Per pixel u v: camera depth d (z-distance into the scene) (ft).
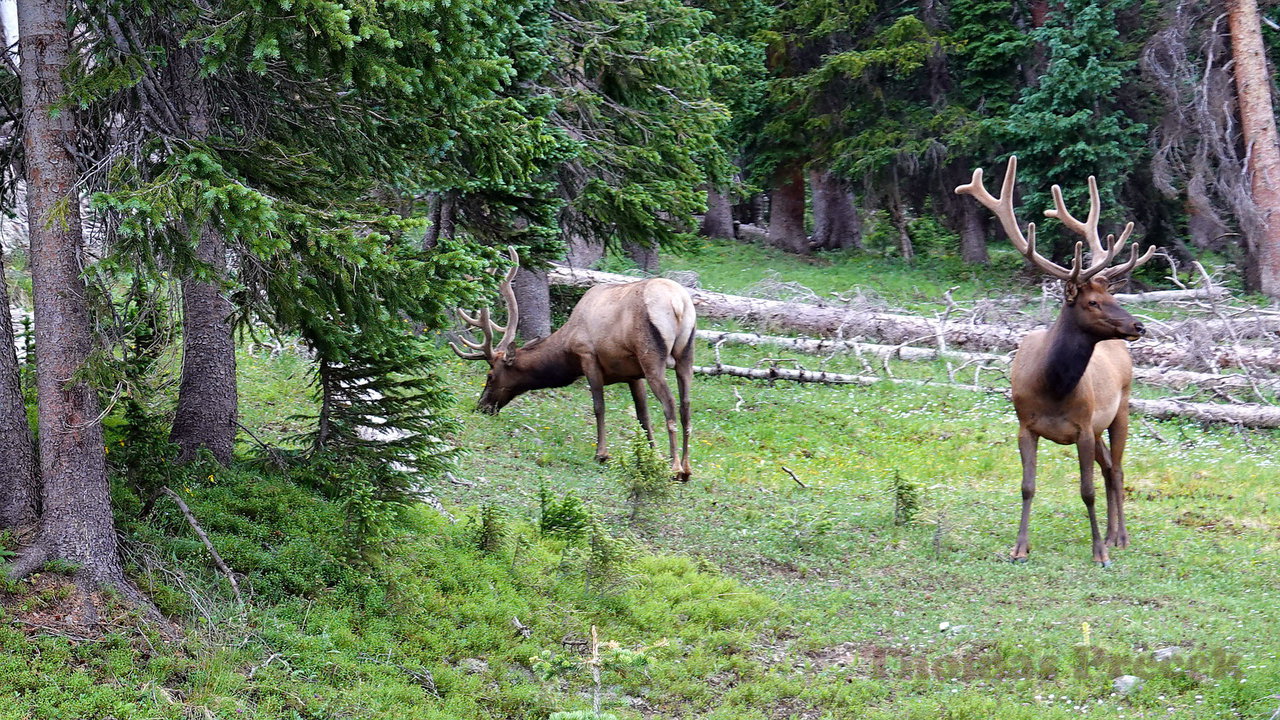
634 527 46.03
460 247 31.50
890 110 114.93
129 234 27.35
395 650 31.76
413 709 29.04
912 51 106.52
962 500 51.67
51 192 29.04
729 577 41.37
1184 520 48.75
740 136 118.21
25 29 29.04
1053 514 49.19
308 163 32.58
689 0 92.32
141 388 36.37
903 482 47.21
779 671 33.99
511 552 39.78
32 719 25.21
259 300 33.12
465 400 62.59
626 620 36.52
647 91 67.56
